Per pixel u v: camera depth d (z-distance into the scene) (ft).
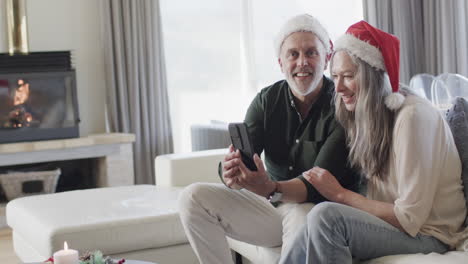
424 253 6.34
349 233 6.11
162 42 18.19
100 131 18.16
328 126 7.55
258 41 19.93
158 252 9.02
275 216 7.79
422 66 21.30
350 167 7.35
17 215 10.33
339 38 6.75
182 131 19.22
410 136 6.20
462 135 6.77
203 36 19.30
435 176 6.29
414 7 21.07
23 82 15.98
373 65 6.48
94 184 17.75
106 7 17.56
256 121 8.09
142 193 10.85
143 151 18.11
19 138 15.90
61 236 8.52
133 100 17.84
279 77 20.18
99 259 6.70
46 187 16.24
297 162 7.84
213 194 7.54
